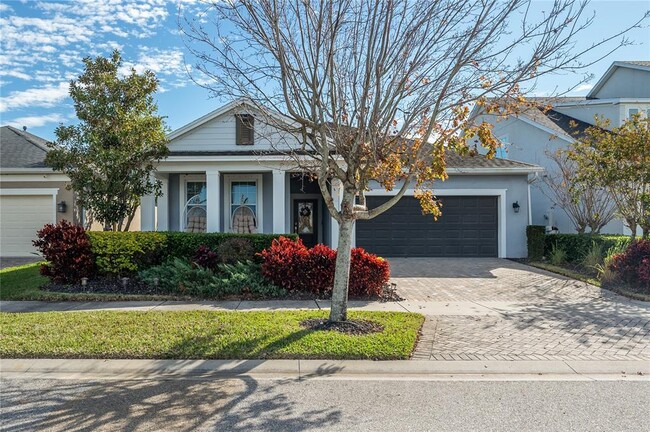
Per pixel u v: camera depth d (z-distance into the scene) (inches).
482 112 290.4
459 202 654.5
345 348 235.9
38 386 198.8
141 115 496.7
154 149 500.4
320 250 396.2
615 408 178.2
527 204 653.9
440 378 212.4
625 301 370.6
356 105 271.1
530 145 773.3
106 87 485.7
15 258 643.5
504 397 189.2
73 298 370.6
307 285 386.9
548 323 300.0
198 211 625.9
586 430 159.2
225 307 342.3
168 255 448.8
